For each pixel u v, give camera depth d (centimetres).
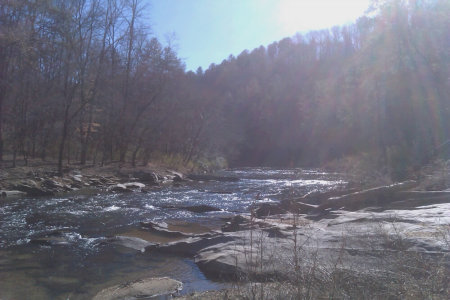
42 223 1273
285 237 816
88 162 3136
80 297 627
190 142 4631
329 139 4644
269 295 453
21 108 2564
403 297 415
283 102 7631
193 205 1700
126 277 722
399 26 2548
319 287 443
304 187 2328
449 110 2373
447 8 2464
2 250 923
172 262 808
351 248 641
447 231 649
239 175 3794
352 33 7550
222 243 855
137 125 3409
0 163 2389
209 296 543
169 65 3403
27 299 618
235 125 7119
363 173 2039
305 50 9000
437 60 2438
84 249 932
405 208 1109
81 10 2695
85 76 2636
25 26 2306
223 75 9456
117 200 1859
